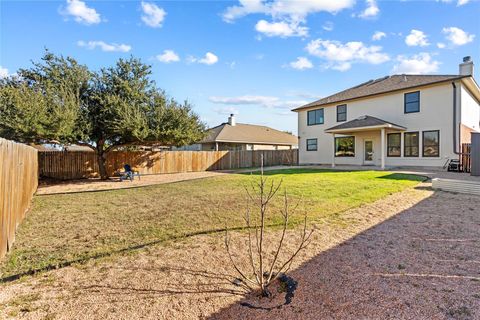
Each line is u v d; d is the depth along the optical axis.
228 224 5.19
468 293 2.66
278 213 5.92
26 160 6.62
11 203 4.31
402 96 17.16
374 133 18.72
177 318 2.40
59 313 2.45
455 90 14.93
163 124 13.88
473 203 6.68
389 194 7.86
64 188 11.13
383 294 2.69
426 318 2.29
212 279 3.08
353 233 4.58
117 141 15.10
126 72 14.23
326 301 2.60
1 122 10.13
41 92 11.62
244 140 29.17
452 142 15.01
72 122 11.73
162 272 3.26
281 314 2.42
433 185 8.77
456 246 3.94
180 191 9.61
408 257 3.59
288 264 3.41
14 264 3.50
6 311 2.46
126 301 2.64
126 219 5.73
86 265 3.46
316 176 13.00
